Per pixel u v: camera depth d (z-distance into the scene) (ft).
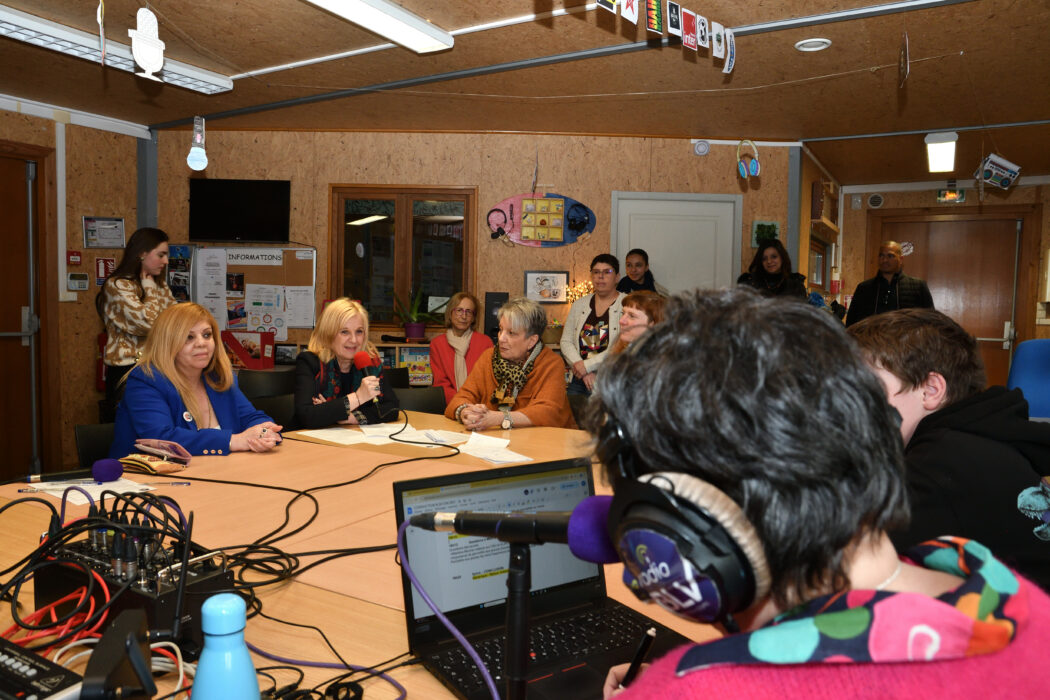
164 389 8.07
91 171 17.92
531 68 13.80
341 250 19.02
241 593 4.08
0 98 16.21
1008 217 23.98
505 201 18.65
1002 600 1.55
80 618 3.56
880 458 1.57
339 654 3.52
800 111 16.33
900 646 1.40
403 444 8.57
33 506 5.75
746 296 1.80
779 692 1.42
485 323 18.65
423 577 3.63
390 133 18.72
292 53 13.44
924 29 11.68
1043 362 10.03
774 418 1.52
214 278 19.26
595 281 15.19
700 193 18.62
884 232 25.59
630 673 2.80
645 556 1.59
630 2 9.04
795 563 1.56
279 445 8.40
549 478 4.21
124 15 11.77
